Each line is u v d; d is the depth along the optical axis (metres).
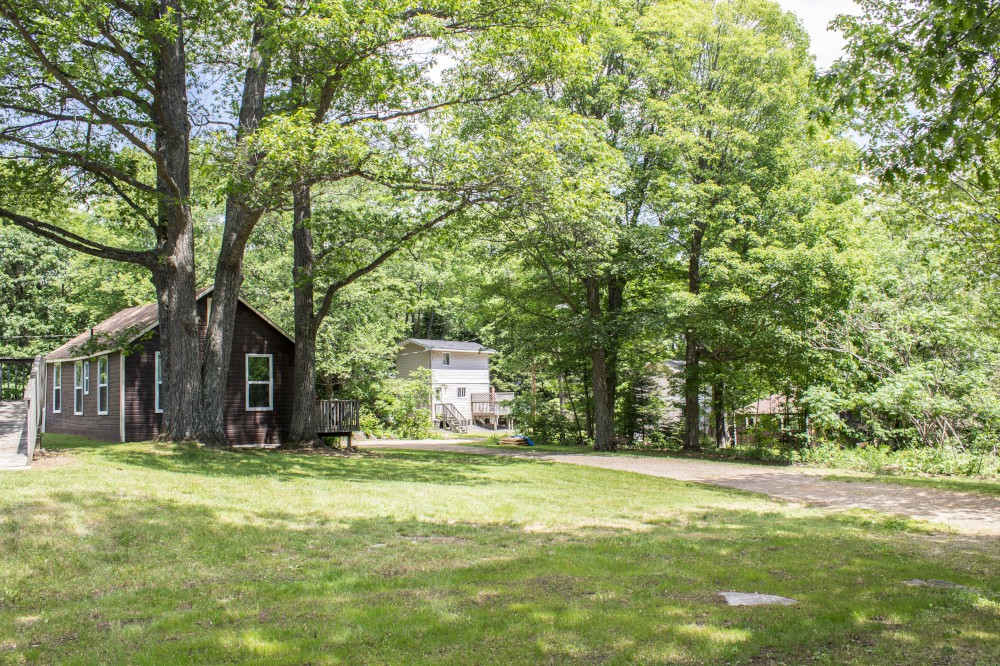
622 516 10.99
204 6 14.10
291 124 12.69
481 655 4.50
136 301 33.72
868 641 4.79
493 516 10.50
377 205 19.44
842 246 21.59
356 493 11.88
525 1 14.35
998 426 18.38
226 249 17.00
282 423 22.83
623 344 25.61
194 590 6.24
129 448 15.17
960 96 6.77
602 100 23.05
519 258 25.17
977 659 4.41
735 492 14.34
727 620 5.22
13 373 35.44
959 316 19.86
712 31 22.44
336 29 12.79
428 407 45.28
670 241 22.86
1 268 36.12
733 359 24.56
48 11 12.27
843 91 7.89
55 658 4.59
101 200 17.41
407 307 36.50
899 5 8.09
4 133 14.42
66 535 7.88
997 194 12.51
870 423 21.23
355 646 4.70
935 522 10.77
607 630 4.98
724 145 22.16
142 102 15.38
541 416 31.88
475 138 18.05
